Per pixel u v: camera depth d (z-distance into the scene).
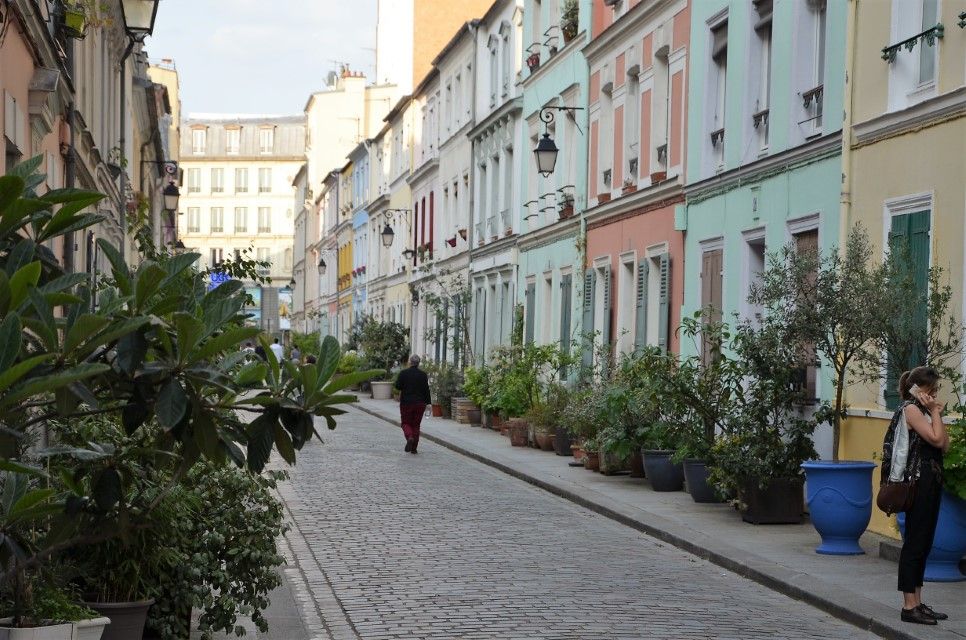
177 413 4.42
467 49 43.75
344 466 22.98
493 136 39.34
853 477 12.66
